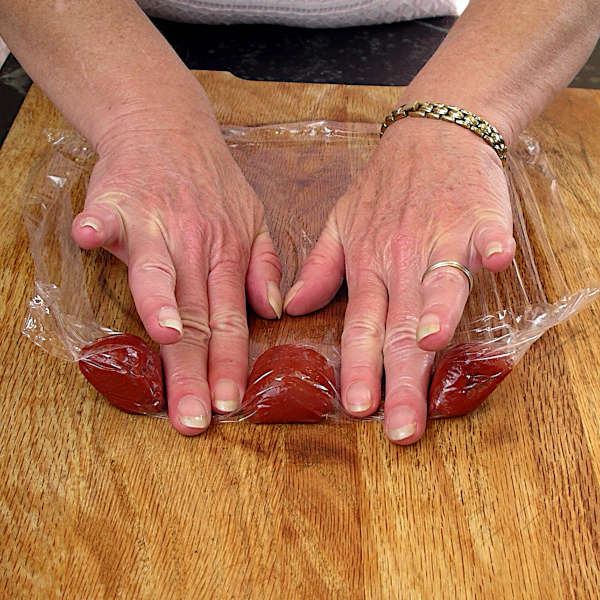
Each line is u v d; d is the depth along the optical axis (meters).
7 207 0.85
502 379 0.65
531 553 0.57
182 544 0.57
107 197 0.71
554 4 0.86
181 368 0.66
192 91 0.86
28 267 0.79
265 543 0.58
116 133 0.80
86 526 0.58
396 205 0.75
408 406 0.63
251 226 0.79
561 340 0.73
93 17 0.84
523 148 0.95
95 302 0.75
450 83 0.84
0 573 0.55
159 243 0.69
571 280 0.79
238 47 1.21
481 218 0.68
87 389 0.68
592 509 0.60
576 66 0.89
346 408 0.65
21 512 0.59
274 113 1.00
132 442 0.64
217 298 0.71
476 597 0.55
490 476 0.62
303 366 0.65
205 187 0.77
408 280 0.69
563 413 0.67
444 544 0.58
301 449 0.64
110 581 0.55
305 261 0.78
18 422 0.65
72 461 0.62
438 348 0.58
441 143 0.79
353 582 0.55
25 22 0.83
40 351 0.71
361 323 0.69
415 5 1.24
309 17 1.24
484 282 0.78
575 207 0.88
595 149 0.97
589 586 0.56
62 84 0.84
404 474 0.62
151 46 0.86
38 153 0.92
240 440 0.64
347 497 0.60
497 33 0.86
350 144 0.96
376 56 1.20
